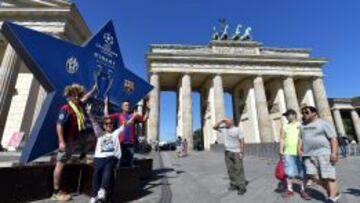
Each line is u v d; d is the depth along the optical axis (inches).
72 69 384.5
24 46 327.0
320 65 2682.1
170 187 430.6
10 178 278.4
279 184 460.1
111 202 306.2
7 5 1525.6
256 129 2479.1
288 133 389.7
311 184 443.2
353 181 492.1
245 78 2679.6
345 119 3179.1
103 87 433.4
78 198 320.2
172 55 2476.6
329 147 304.5
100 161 289.4
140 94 516.7
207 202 332.2
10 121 1513.3
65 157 310.3
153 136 2212.1
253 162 952.9
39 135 330.0
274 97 2746.1
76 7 1568.7
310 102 2677.2
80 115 325.7
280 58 2588.6
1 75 1387.8
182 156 1259.8
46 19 1530.5
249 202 336.8
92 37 426.6
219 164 857.5
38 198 305.6
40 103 1391.5
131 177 345.7
